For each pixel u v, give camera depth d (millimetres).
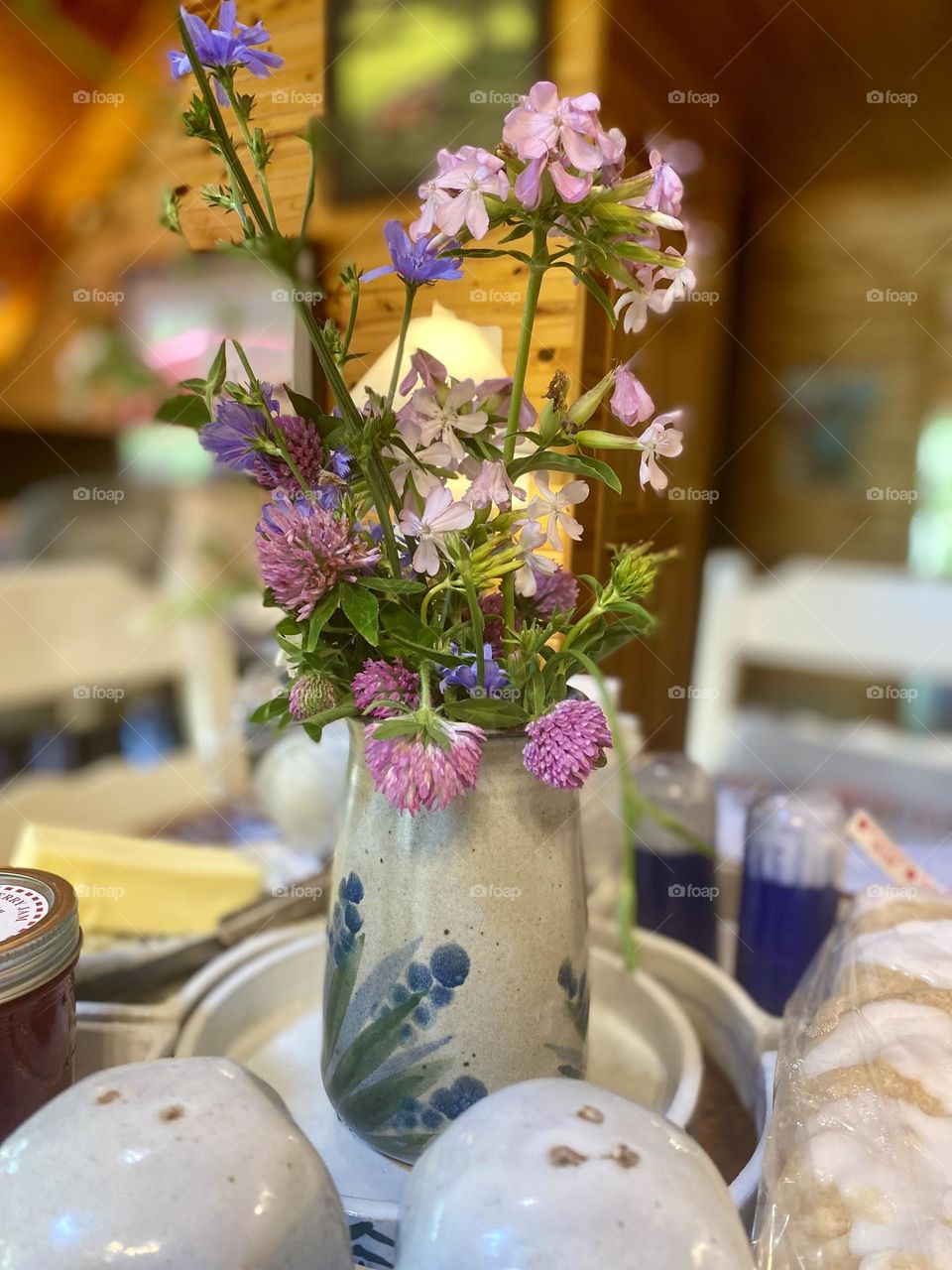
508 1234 174
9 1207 175
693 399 937
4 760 961
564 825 290
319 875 487
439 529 247
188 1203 173
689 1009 412
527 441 293
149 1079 201
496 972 275
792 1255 237
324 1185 196
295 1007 399
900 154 1325
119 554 1059
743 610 1236
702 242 908
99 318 710
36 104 600
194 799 699
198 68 235
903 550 1453
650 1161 188
